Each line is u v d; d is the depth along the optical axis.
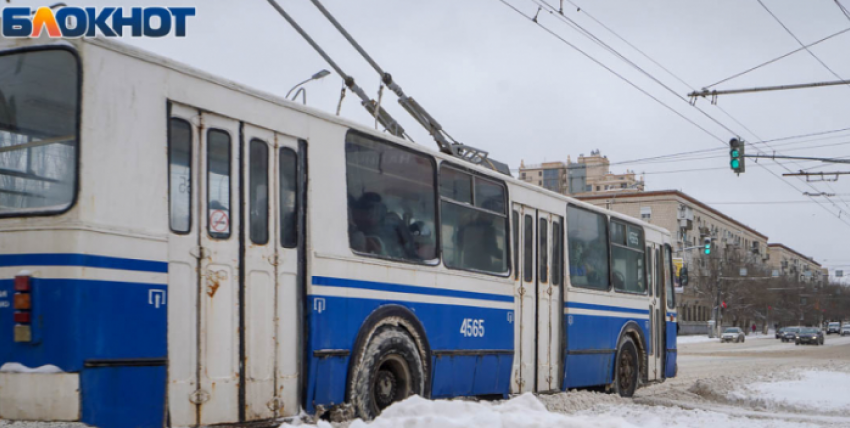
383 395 8.91
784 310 100.88
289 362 7.59
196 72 6.90
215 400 6.79
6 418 5.84
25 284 5.87
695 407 12.82
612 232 14.50
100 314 5.95
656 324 16.14
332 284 8.12
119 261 6.12
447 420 6.85
